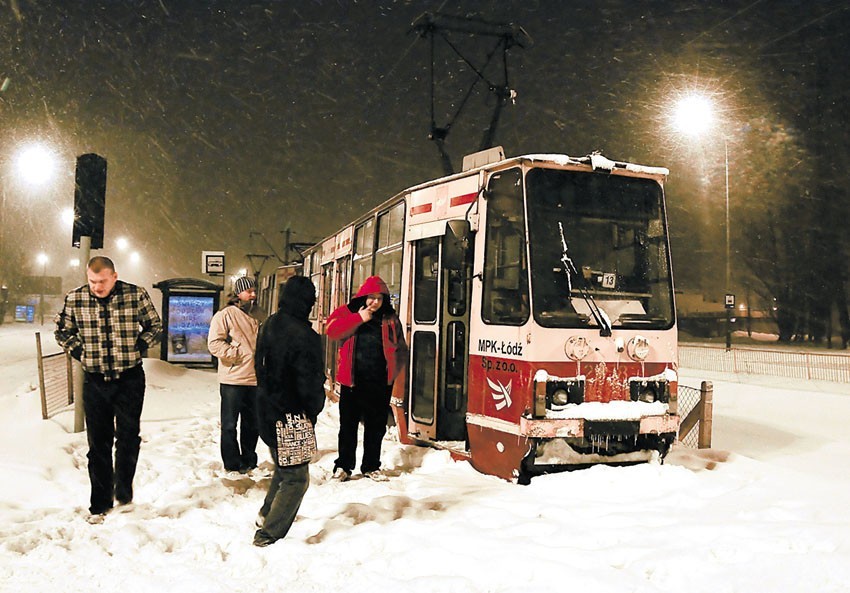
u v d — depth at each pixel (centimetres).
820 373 2166
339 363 723
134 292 589
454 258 812
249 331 735
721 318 5131
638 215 735
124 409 587
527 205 695
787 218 4275
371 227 1124
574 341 673
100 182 942
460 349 814
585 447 685
